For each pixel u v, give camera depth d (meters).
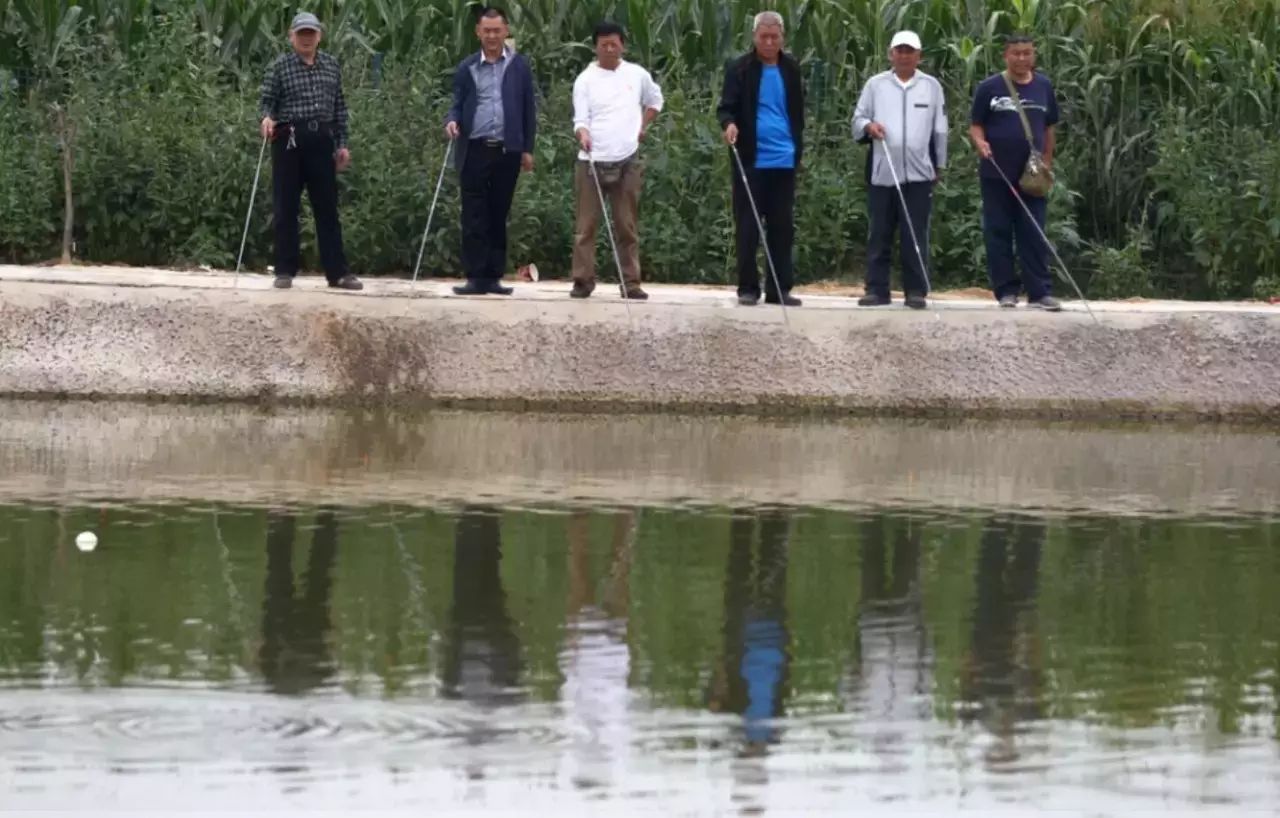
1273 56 39.91
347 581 16.84
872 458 24.30
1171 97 38.62
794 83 28.89
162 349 27.66
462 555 17.94
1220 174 37.69
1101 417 28.52
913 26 40.25
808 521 19.97
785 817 11.54
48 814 11.30
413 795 11.74
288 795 11.70
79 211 35.94
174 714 13.10
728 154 36.12
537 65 39.72
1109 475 23.50
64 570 16.95
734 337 28.38
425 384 27.84
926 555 18.47
